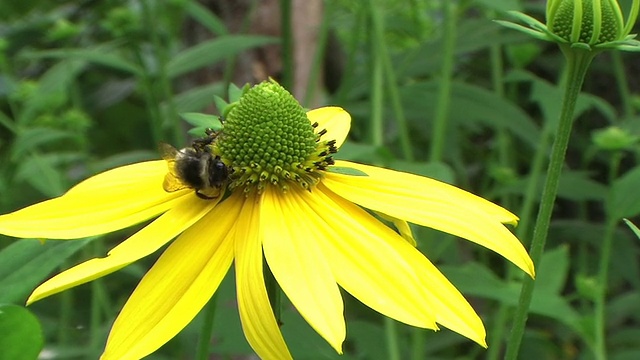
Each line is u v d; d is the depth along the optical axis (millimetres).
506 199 523
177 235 297
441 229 294
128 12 524
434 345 471
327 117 342
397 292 273
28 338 288
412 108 510
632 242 561
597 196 494
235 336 408
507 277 458
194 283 284
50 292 266
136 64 576
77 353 441
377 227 296
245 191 305
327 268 276
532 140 487
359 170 308
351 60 524
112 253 284
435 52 516
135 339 275
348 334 439
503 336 489
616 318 508
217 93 522
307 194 305
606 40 298
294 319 410
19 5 751
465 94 493
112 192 306
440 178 395
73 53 503
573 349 565
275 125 308
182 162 299
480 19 515
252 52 571
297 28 571
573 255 578
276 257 278
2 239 526
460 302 276
